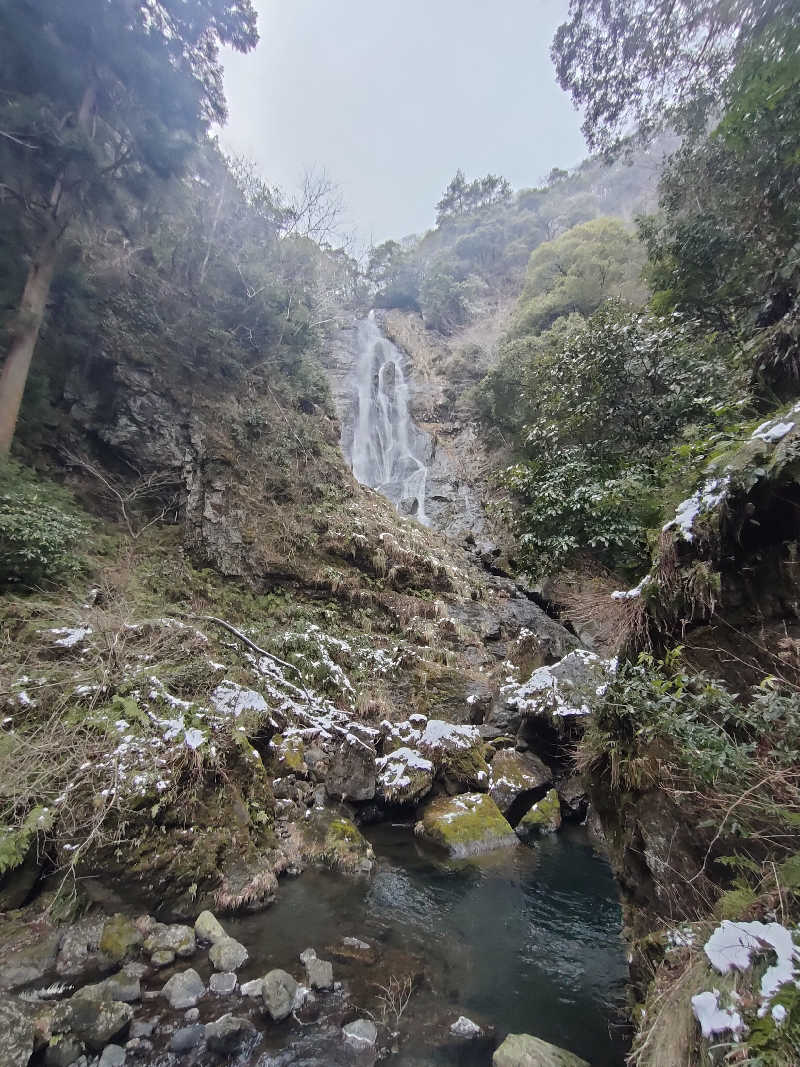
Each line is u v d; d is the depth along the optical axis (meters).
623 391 6.84
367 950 4.59
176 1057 3.32
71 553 7.93
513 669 10.57
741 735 2.88
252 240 15.89
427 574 12.62
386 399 24.88
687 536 3.46
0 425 8.34
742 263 6.84
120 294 11.63
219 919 4.83
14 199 9.02
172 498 10.93
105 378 11.09
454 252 39.72
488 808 7.46
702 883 3.05
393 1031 3.67
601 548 6.11
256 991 3.90
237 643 8.96
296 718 8.03
